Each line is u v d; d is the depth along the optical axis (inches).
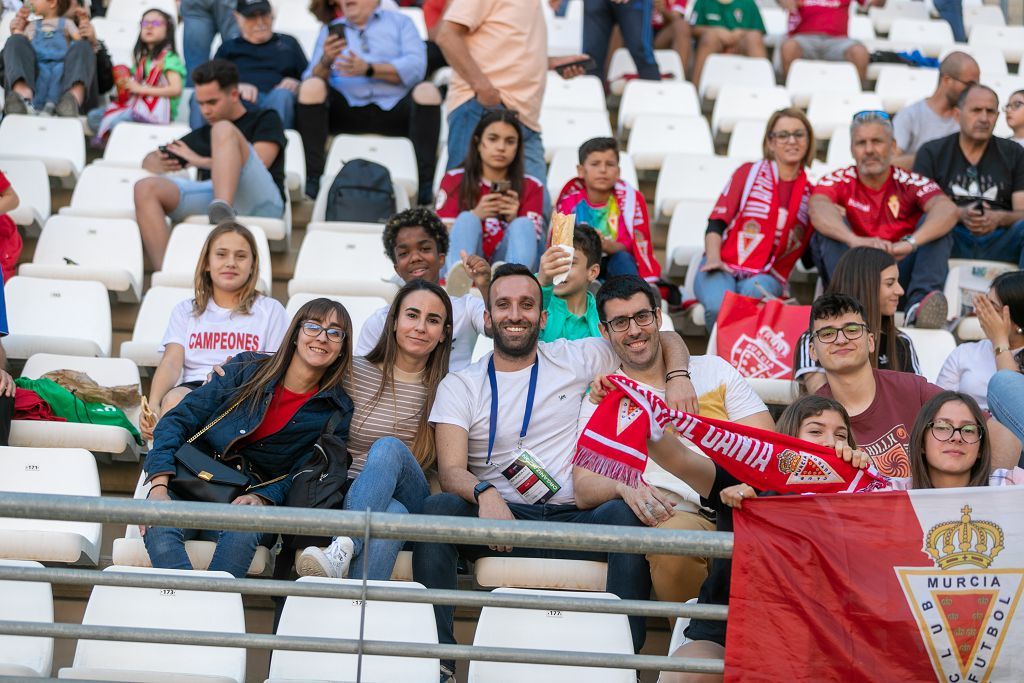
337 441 242.4
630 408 200.1
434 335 254.1
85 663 207.3
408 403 253.9
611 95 483.2
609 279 255.4
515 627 212.2
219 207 340.2
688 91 463.2
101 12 540.4
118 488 281.7
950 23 572.4
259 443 244.7
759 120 439.8
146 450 280.7
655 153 419.2
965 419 212.4
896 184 352.5
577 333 283.4
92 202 371.2
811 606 186.4
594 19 480.1
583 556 237.1
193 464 234.7
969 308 343.9
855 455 198.8
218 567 223.0
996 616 186.5
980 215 361.1
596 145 340.5
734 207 347.6
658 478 247.1
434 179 408.2
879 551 187.8
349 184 374.0
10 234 336.5
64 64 430.3
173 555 224.7
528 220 323.9
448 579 225.1
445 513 232.1
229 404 243.8
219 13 476.4
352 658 210.1
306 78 426.0
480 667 210.1
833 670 185.6
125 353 302.2
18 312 315.0
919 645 186.1
